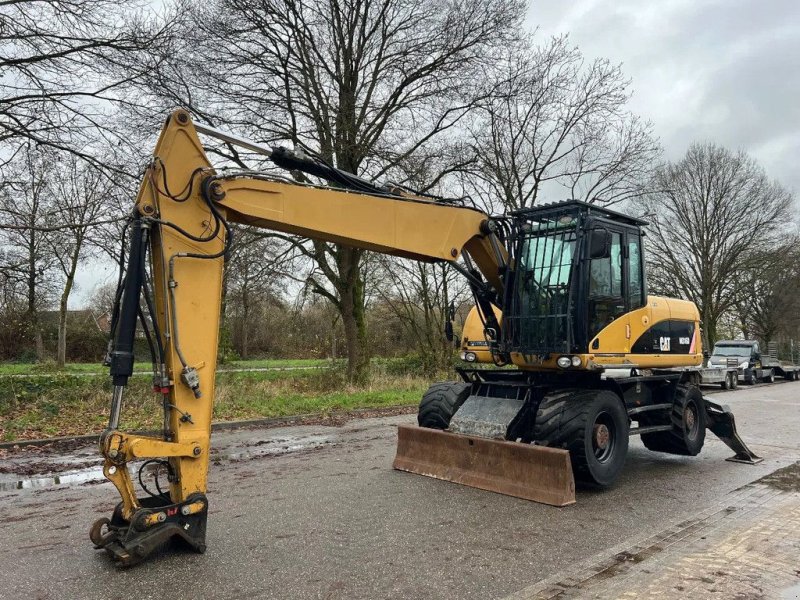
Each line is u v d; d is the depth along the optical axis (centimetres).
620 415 705
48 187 1509
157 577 414
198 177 471
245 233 1602
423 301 2209
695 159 3416
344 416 1304
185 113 469
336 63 1694
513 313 731
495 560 450
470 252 736
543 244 723
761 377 2688
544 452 616
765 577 414
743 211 3391
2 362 2639
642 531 523
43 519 565
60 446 956
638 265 792
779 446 978
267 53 1579
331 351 2727
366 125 1736
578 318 683
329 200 546
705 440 1041
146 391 1365
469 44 1670
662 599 379
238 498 627
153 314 450
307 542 487
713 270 3475
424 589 397
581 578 415
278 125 1616
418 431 745
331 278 1817
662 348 819
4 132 1170
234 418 1218
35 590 394
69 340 3120
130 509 436
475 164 1825
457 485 679
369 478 716
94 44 1165
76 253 2136
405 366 2167
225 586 399
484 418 700
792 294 3984
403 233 612
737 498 640
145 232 450
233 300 2322
